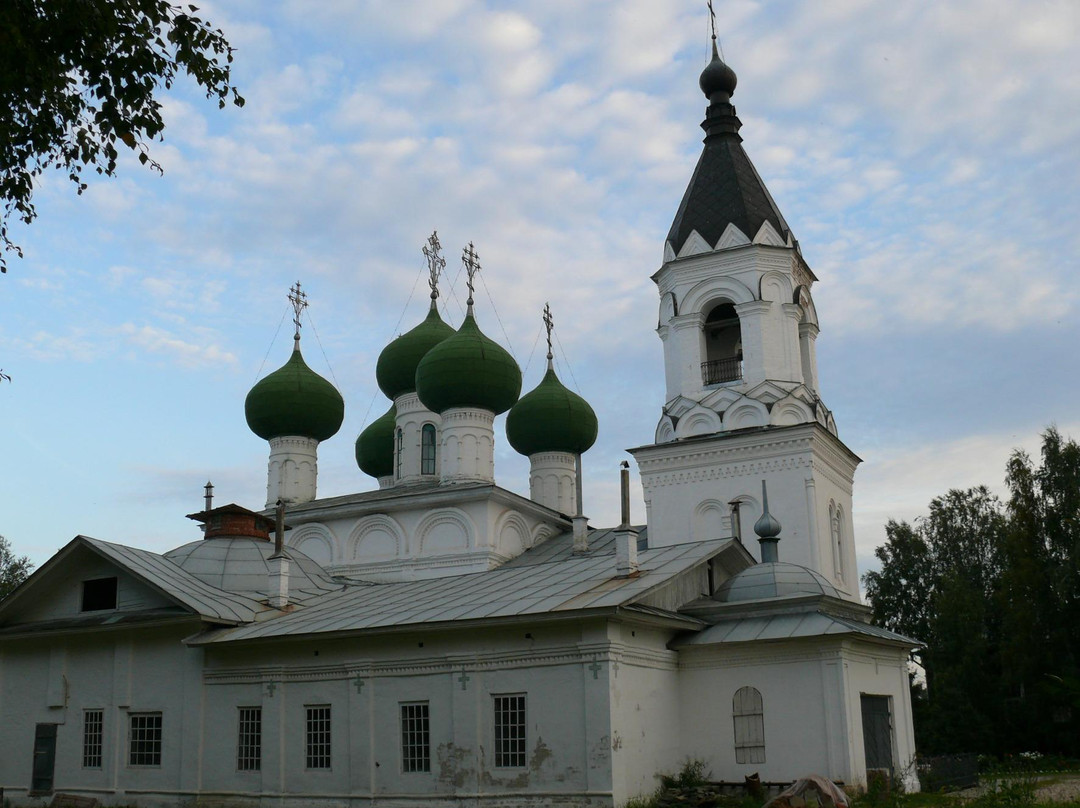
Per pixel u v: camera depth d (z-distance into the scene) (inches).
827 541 1498.5
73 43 581.3
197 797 1090.7
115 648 1175.6
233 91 619.2
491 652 965.8
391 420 2058.3
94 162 635.5
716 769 988.6
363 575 1697.8
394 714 1008.9
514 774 931.3
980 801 834.8
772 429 1502.2
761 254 1599.4
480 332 1766.7
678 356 1628.9
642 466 1592.0
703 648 1016.2
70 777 1168.8
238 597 1186.0
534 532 1761.8
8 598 1204.5
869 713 1016.2
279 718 1069.1
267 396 1897.1
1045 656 1753.2
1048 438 1952.5
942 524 2401.6
